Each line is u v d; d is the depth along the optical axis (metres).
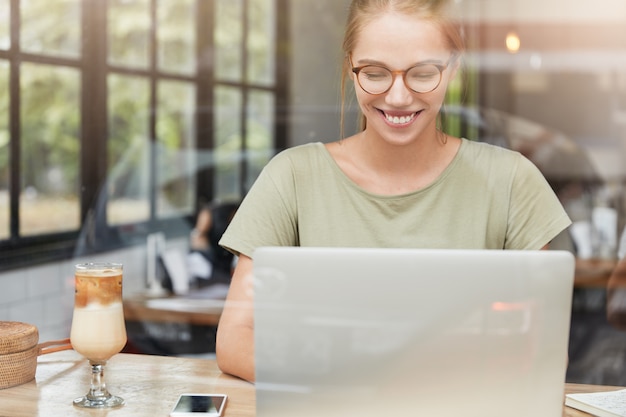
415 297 0.99
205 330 2.24
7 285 2.43
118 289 1.16
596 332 2.74
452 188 1.36
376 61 1.28
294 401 1.02
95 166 2.94
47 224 2.65
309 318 1.01
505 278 0.98
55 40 2.81
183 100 3.63
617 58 5.21
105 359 1.16
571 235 3.03
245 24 4.20
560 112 5.26
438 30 1.27
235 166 3.60
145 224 2.90
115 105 3.10
